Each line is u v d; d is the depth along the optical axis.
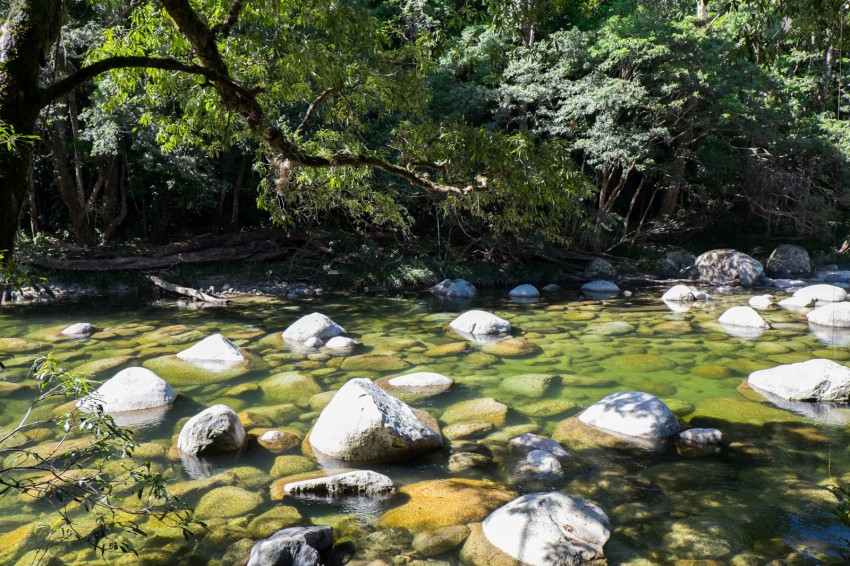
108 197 16.81
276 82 5.51
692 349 9.03
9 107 2.81
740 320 10.96
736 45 16.25
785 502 4.28
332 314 12.23
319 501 4.26
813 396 6.58
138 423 5.79
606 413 5.78
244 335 9.93
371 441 4.91
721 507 4.21
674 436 5.51
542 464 4.83
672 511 4.15
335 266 16.48
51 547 3.68
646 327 10.80
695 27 16.88
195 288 14.77
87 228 16.25
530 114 17.33
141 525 3.94
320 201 5.97
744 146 20.86
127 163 16.08
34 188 16.14
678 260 19.58
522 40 16.59
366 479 4.39
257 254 16.17
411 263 16.62
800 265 19.11
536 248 17.80
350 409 5.11
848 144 17.94
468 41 16.08
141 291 14.66
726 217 23.19
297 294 14.88
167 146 5.46
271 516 4.04
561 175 4.45
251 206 19.98
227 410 5.26
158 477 3.06
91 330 10.02
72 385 2.80
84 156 15.61
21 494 4.34
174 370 7.55
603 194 18.66
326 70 5.27
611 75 18.19
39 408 6.20
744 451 5.19
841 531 3.89
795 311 12.59
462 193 4.75
